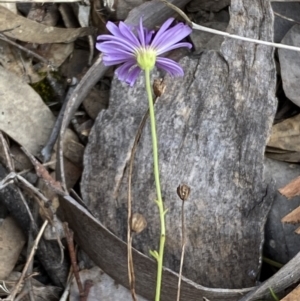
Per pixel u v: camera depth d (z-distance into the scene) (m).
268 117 0.22
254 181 0.21
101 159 0.22
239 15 0.22
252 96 0.22
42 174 0.21
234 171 0.21
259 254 0.21
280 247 0.21
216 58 0.22
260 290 0.20
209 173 0.21
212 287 0.21
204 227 0.21
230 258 0.21
